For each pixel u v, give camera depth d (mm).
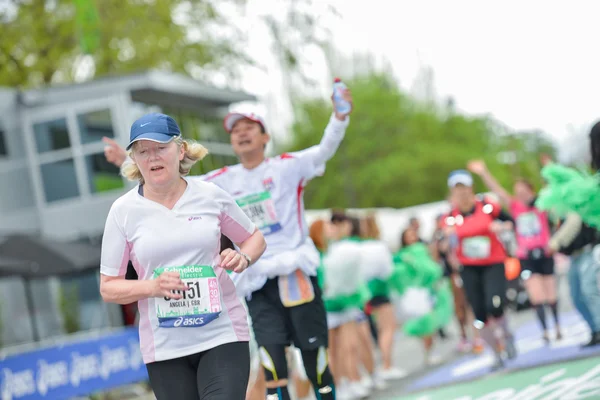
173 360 11242
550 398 18547
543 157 24016
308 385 23844
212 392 11000
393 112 113938
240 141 16109
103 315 47312
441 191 113188
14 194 52906
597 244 24594
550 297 29703
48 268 35438
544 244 29500
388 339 29859
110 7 59812
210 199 11406
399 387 26656
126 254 11258
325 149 16125
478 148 120500
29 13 58781
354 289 25859
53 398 29359
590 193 22516
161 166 11016
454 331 46062
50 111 52719
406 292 32156
